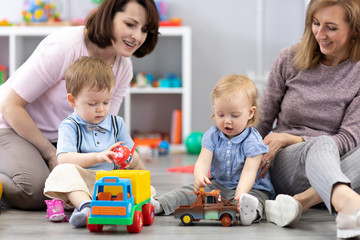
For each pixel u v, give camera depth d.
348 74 1.82
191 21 4.83
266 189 1.78
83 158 1.65
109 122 1.81
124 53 1.88
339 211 1.36
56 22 4.39
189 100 4.48
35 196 1.83
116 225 1.58
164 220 1.66
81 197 1.58
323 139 1.58
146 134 4.62
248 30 4.84
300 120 1.90
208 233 1.46
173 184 2.53
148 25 1.88
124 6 1.82
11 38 4.30
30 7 4.46
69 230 1.52
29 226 1.58
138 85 4.51
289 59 1.93
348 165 1.61
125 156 1.59
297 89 1.89
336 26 1.68
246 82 1.69
